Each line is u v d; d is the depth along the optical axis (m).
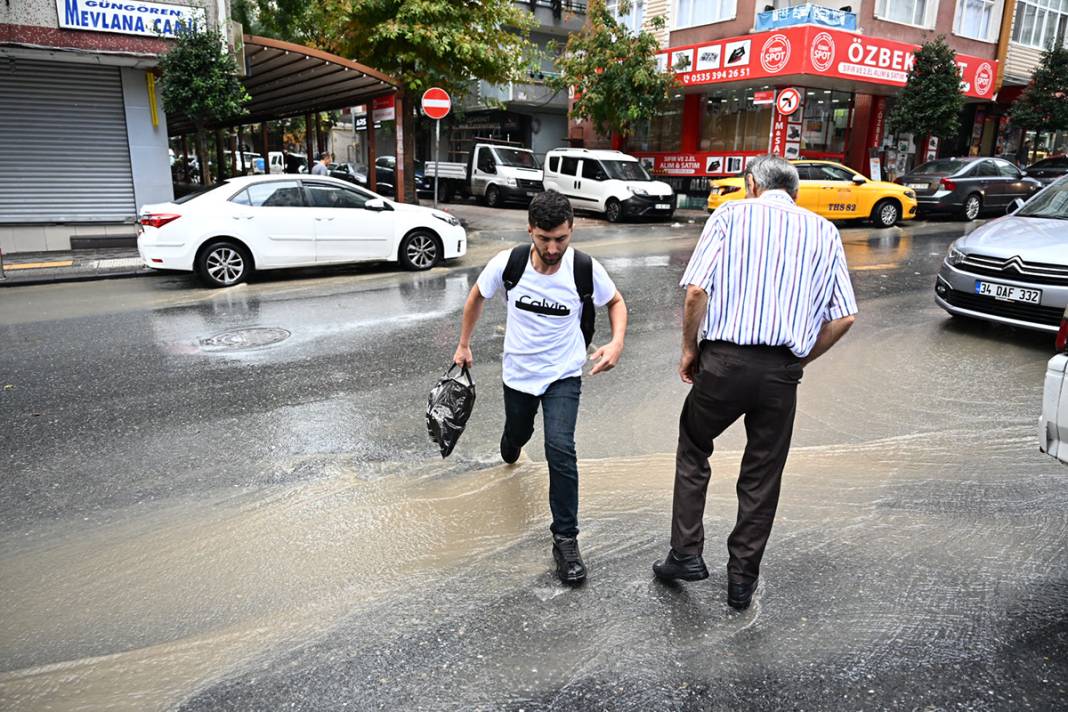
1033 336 7.24
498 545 3.54
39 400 5.55
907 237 15.09
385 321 8.01
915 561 3.38
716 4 21.91
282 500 3.99
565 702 2.52
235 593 3.17
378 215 10.86
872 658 2.73
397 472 4.33
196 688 2.60
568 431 3.25
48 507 3.93
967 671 2.65
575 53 22.81
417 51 17.59
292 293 9.57
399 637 2.87
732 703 2.51
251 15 24.66
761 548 2.96
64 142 13.19
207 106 12.23
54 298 9.41
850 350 6.78
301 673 2.67
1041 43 25.69
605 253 12.98
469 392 3.77
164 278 10.84
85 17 12.20
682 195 24.17
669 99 22.80
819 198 15.95
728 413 2.87
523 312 3.26
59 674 2.67
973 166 18.06
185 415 5.24
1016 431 4.89
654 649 2.79
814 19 18.91
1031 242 6.72
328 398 5.58
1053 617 2.96
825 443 4.71
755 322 2.71
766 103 18.98
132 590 3.19
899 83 20.89
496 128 31.27
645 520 3.78
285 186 10.32
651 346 6.96
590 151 20.34
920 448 4.62
